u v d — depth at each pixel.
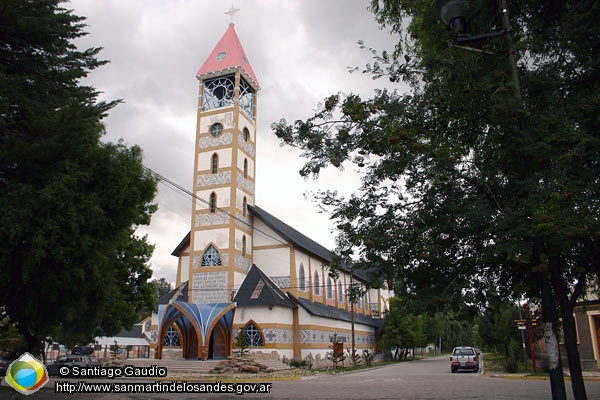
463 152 7.93
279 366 32.59
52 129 12.08
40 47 14.83
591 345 23.80
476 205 7.11
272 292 35.56
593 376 21.06
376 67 8.63
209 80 42.47
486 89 7.43
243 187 40.16
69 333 20.39
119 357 36.38
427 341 68.94
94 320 17.47
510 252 6.59
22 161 11.99
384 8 10.77
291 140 8.78
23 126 13.46
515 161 7.62
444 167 7.48
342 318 45.03
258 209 42.44
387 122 7.86
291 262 39.03
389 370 35.19
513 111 7.06
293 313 37.66
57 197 11.93
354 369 36.66
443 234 8.12
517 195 7.28
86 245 12.70
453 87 8.02
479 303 8.40
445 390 18.16
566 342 7.24
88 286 14.11
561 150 6.96
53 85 15.09
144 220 26.94
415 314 7.95
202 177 39.81
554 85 8.06
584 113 7.31
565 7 8.01
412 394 16.97
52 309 14.70
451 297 8.06
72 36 16.00
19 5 13.66
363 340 51.62
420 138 8.20
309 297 41.97
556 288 7.31
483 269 8.12
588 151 6.94
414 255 8.21
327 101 8.50
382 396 16.50
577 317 24.77
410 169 7.81
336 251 8.86
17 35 13.96
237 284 37.38
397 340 52.16
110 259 15.82
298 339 36.91
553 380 6.71
